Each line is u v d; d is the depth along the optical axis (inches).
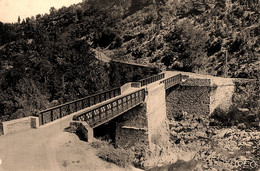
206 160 1137.4
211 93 1560.0
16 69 2030.0
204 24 2938.0
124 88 1314.0
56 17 4434.1
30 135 708.7
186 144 1307.8
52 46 2677.2
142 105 1157.1
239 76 2044.8
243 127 1464.1
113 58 2955.2
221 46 2433.6
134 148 1160.8
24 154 594.9
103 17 4037.9
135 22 3838.6
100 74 1761.8
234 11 2928.2
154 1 4355.3
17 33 3550.7
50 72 2058.3
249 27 2581.2
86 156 625.9
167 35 2987.2
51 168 548.7
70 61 2363.4
